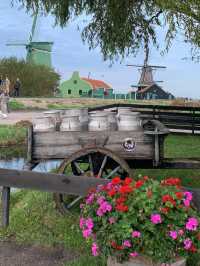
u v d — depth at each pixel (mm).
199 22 8930
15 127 20719
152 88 78938
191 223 4160
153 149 6762
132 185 4367
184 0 8609
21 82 63469
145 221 4164
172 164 6961
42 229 6344
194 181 9094
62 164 6664
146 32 15164
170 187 4371
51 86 67500
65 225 6375
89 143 6777
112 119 6910
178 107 19781
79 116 6938
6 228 6305
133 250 4211
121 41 15094
